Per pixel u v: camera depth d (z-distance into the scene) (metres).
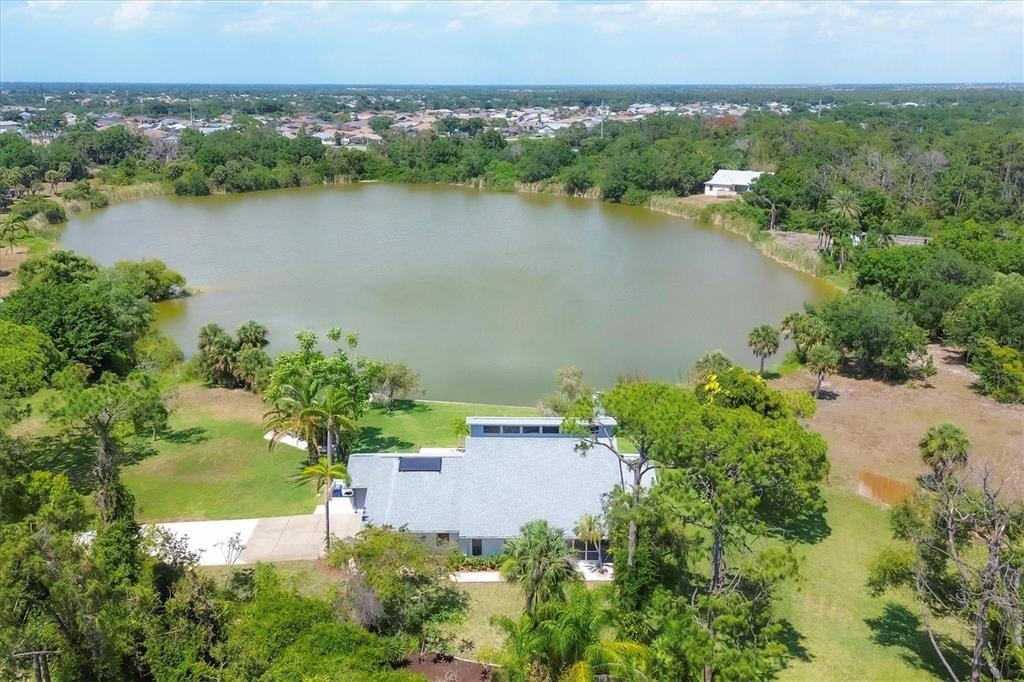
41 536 34.53
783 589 47.28
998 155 163.75
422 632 42.09
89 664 34.88
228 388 79.75
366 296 112.81
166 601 37.56
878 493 59.59
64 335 78.56
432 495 51.78
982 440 68.06
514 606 45.44
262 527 53.06
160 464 62.56
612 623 35.00
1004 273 100.50
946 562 40.38
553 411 69.25
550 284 119.81
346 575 43.44
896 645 42.44
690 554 45.94
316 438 56.38
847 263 123.75
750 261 136.62
